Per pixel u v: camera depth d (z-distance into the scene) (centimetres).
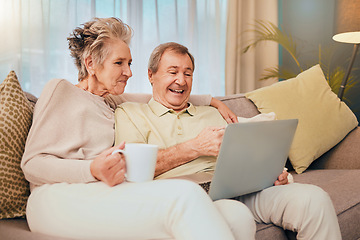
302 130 207
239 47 395
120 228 96
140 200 95
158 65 164
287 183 140
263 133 117
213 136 136
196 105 182
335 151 217
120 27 146
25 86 310
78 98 132
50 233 105
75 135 125
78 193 103
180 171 147
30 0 307
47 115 122
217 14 384
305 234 120
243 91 402
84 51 141
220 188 117
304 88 222
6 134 118
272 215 128
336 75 335
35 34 309
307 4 393
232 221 103
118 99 167
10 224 113
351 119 221
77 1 320
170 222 92
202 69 381
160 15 357
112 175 102
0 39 302
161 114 161
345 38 272
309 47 396
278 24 410
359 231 150
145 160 103
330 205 120
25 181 123
